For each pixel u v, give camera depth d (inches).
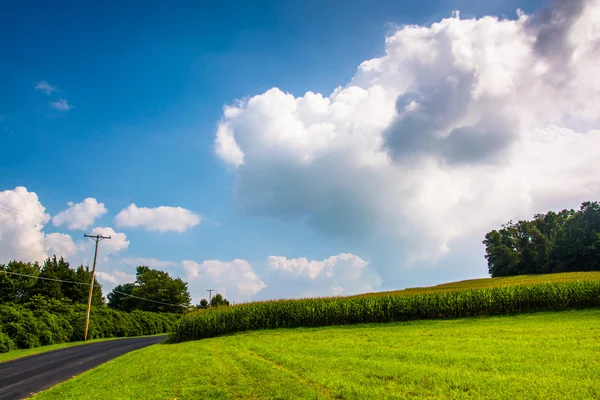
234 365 548.7
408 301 1266.0
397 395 329.4
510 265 3484.3
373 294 1502.2
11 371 743.1
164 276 3764.8
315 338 931.3
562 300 1237.7
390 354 549.0
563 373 375.2
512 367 412.5
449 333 835.4
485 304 1249.4
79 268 2834.6
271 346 775.1
